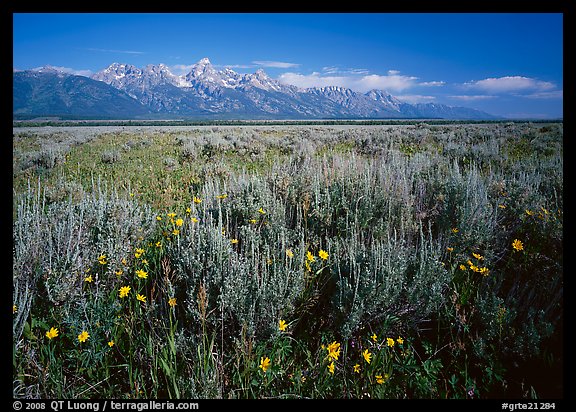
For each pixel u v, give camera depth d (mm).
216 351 2434
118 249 3215
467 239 3498
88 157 13969
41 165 10789
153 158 13094
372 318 2664
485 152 9406
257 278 2600
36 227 3430
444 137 17000
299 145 14055
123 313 2631
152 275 3199
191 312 2449
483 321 2580
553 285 2920
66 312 2479
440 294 2643
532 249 3646
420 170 5984
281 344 2455
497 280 3238
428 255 3104
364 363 2367
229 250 2861
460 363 2453
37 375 2227
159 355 2293
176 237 3609
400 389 2229
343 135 19453
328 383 2193
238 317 2447
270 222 3824
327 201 4172
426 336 2697
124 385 2270
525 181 5383
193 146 14211
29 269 2904
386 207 4160
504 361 2441
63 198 5984
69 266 2760
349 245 3287
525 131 19328
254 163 10703
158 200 6570
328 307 2785
